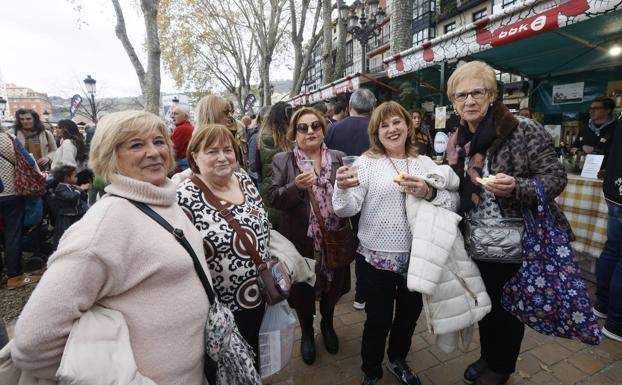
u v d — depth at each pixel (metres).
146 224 1.07
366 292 1.92
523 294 1.61
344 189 1.77
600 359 2.27
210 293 1.21
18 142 3.39
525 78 6.13
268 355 1.71
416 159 1.95
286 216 2.27
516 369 2.19
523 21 2.98
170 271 1.06
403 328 2.03
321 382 2.13
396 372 2.08
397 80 7.23
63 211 4.03
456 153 1.86
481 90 1.63
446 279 1.67
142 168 1.14
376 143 1.99
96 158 1.12
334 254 2.14
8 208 3.47
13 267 3.55
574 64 5.21
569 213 3.28
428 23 18.70
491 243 1.60
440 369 2.21
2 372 0.94
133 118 1.13
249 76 27.06
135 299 1.02
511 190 1.52
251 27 20.34
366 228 1.90
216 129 1.52
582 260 3.43
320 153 2.31
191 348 1.12
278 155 2.31
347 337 2.61
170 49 22.94
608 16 3.26
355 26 9.73
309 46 15.17
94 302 0.97
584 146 3.94
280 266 1.59
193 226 1.30
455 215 1.70
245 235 1.50
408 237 1.81
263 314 1.68
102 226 0.97
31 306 0.87
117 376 0.89
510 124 1.59
